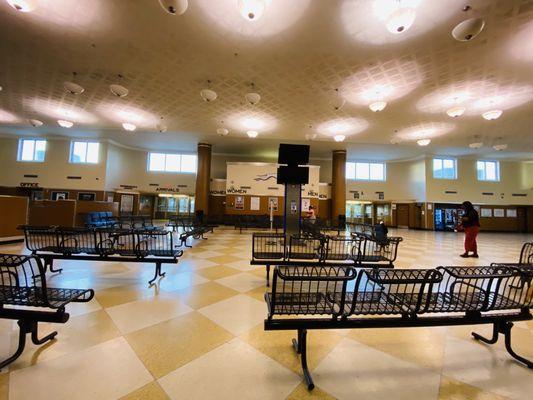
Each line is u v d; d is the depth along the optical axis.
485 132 7.76
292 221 5.67
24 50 4.11
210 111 6.57
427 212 14.81
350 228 15.20
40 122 7.36
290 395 1.41
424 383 1.54
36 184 13.45
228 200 14.18
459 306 1.92
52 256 3.32
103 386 1.44
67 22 3.46
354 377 1.58
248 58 4.22
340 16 3.26
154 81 5.04
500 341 2.06
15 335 1.99
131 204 15.28
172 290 3.07
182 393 1.41
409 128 7.49
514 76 4.53
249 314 2.45
